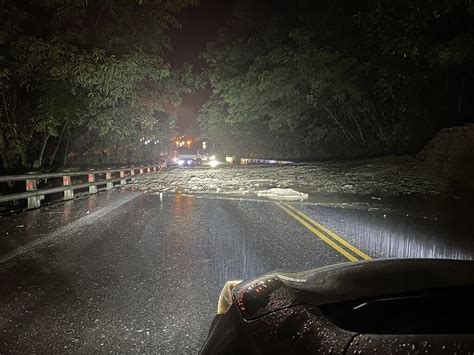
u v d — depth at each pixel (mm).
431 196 17797
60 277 7039
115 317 5426
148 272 7281
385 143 35719
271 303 2496
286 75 35375
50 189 15859
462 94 28047
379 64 29531
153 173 38906
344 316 2219
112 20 23719
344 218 12992
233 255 8422
